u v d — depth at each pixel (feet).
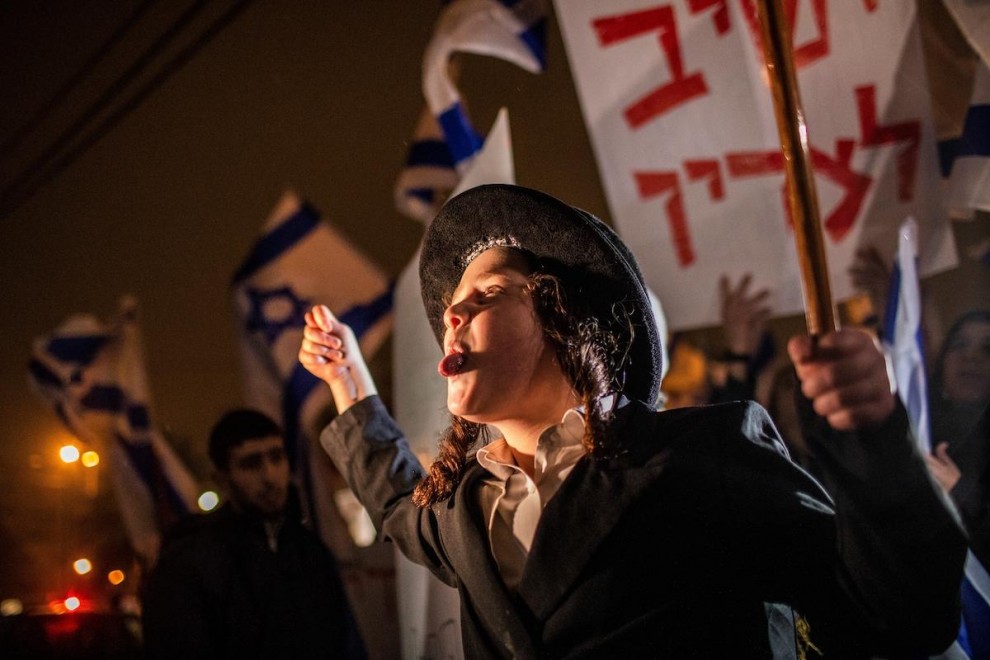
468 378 4.83
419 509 5.78
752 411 4.79
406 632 10.19
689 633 4.43
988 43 11.21
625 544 4.50
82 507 55.52
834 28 12.69
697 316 13.34
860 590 3.99
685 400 13.76
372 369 32.58
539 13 14.84
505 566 4.84
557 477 4.77
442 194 15.42
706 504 4.42
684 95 13.37
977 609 8.32
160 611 10.90
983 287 14.17
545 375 4.94
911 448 3.83
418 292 10.62
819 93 12.78
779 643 4.62
